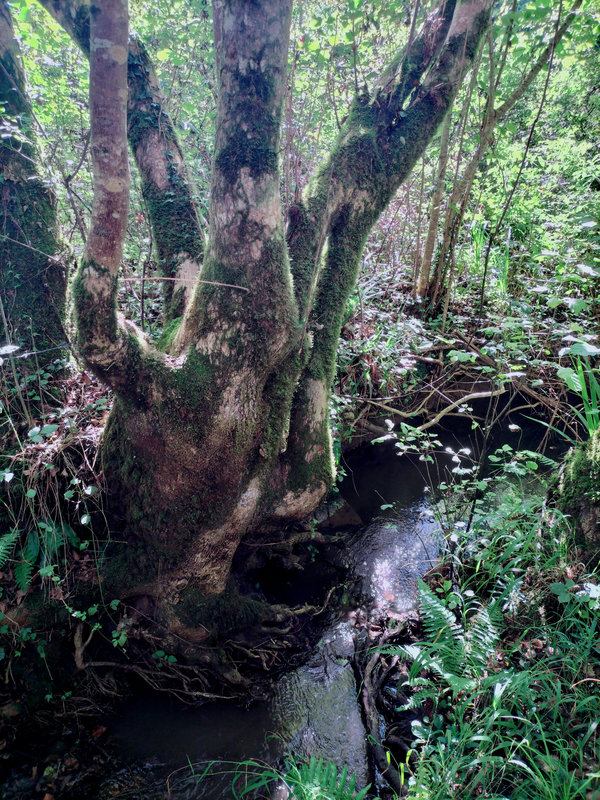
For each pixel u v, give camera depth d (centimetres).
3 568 261
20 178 298
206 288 234
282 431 278
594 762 190
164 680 277
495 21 387
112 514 286
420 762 210
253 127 212
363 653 297
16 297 299
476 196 546
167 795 235
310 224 276
